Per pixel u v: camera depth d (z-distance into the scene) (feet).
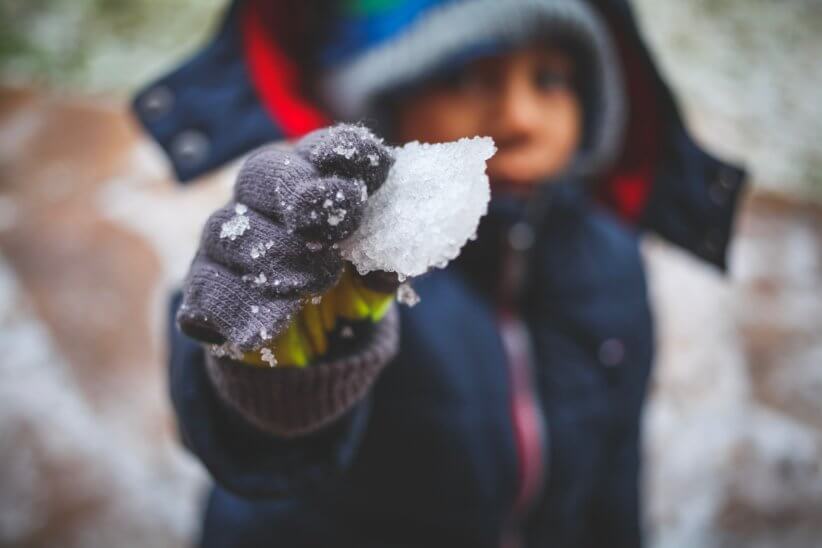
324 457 1.27
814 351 3.78
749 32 5.37
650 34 5.12
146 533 2.91
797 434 3.52
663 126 2.27
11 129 3.79
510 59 1.76
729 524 3.33
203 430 1.22
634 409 2.18
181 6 4.67
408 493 1.76
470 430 1.76
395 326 1.21
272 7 1.87
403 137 1.85
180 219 3.57
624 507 2.21
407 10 1.73
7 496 2.83
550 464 1.95
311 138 0.99
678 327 3.72
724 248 2.27
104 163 3.75
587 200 2.44
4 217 3.44
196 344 1.25
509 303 1.99
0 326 3.12
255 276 0.94
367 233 0.96
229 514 1.80
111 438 3.04
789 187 4.42
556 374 1.98
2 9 4.33
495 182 1.85
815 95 5.02
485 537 1.81
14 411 2.96
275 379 1.09
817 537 3.33
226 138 1.87
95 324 3.22
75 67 4.19
